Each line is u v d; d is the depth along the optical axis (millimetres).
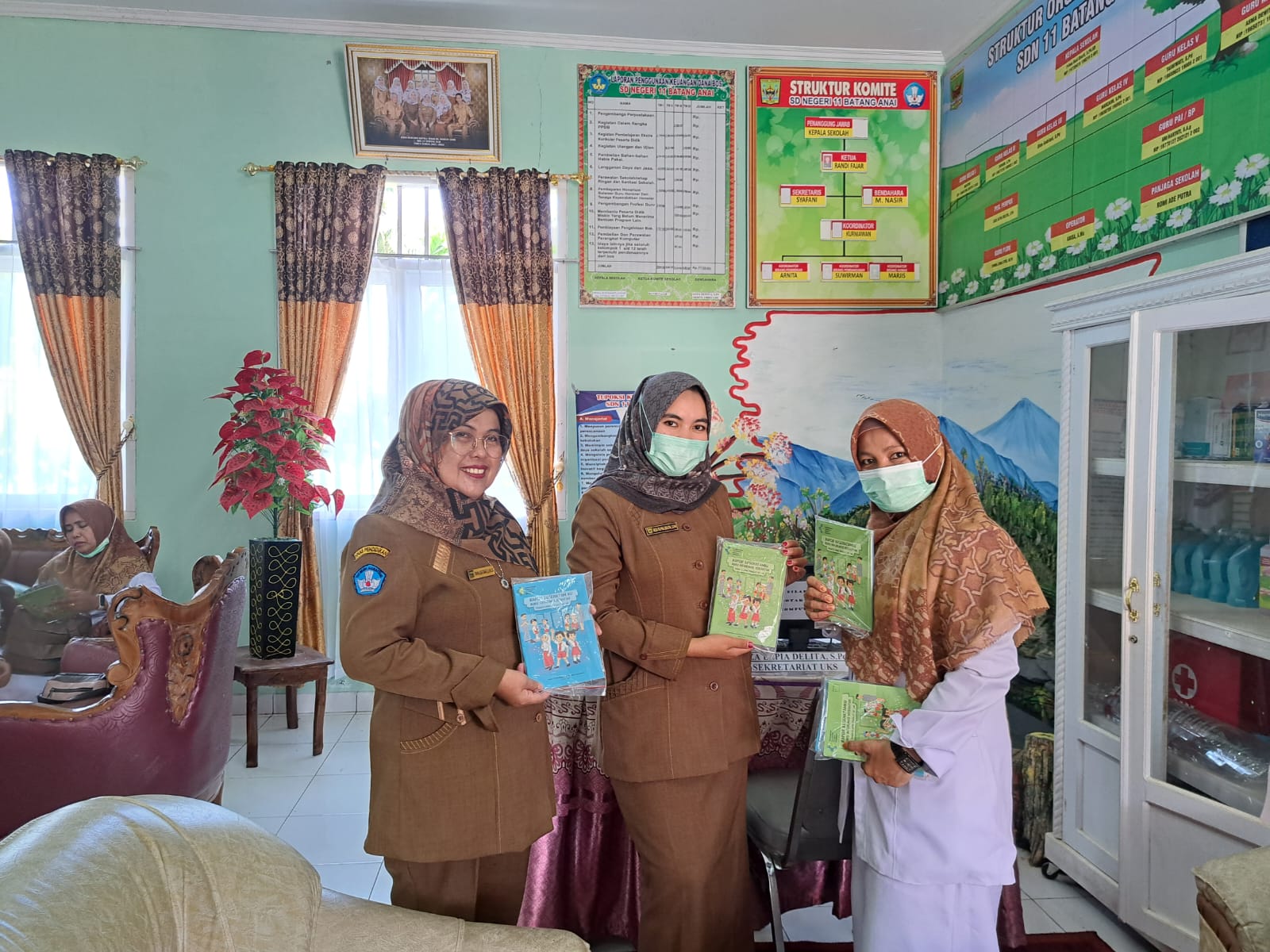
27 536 3234
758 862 1938
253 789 2877
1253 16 2041
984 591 1304
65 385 3422
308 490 3141
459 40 3543
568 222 3664
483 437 1347
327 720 3613
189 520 3574
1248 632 1631
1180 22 2277
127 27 3436
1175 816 1797
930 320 3729
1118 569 2045
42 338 3398
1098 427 2115
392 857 1287
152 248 3508
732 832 1590
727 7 3303
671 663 1511
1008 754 1378
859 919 1428
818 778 1479
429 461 1353
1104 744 2057
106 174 3406
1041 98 2932
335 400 3582
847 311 3723
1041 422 2965
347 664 1239
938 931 1322
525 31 3529
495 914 1425
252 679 3041
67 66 3426
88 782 2004
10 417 3543
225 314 3553
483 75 3527
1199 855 1733
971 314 3471
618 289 3686
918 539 1384
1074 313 2141
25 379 3553
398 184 3639
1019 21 3074
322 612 3672
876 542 1505
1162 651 1845
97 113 3451
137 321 3516
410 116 3535
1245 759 1652
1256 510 1666
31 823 869
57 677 2174
